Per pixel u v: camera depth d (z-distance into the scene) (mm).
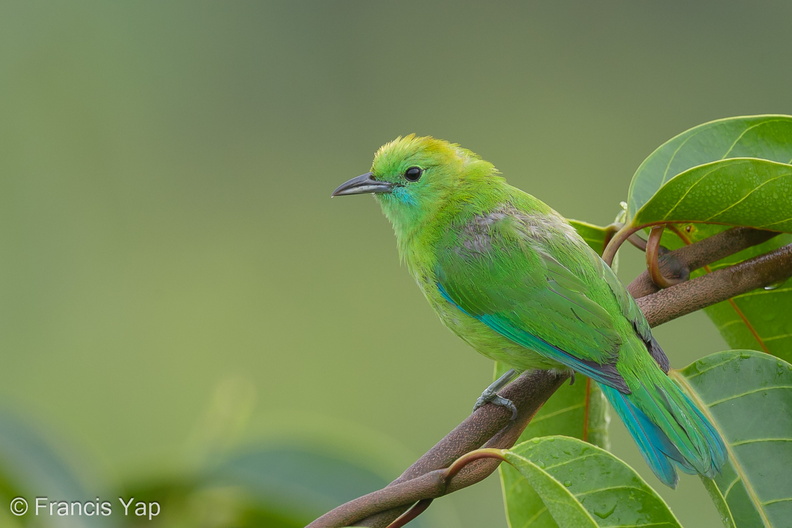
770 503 5344
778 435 5523
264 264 15117
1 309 13625
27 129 14383
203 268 14938
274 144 15789
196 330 14406
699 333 12648
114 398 13562
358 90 16359
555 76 16719
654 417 5738
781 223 5637
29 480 4332
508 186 7293
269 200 15562
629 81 16594
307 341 14703
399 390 14375
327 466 4711
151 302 14492
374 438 11852
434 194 7340
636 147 16203
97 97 14836
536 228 6812
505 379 6766
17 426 4430
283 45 16219
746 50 16297
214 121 15711
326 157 16109
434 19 16766
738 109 16141
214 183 15445
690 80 16391
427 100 16500
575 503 4207
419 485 4391
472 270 6770
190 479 4566
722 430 5613
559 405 6609
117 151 14891
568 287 6383
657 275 5910
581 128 16406
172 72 15484
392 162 7551
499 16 16969
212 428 4688
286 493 4629
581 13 16906
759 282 5758
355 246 15500
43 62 14641
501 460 4418
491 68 16797
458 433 5160
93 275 14180
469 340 7004
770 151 6238
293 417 14102
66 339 13719
